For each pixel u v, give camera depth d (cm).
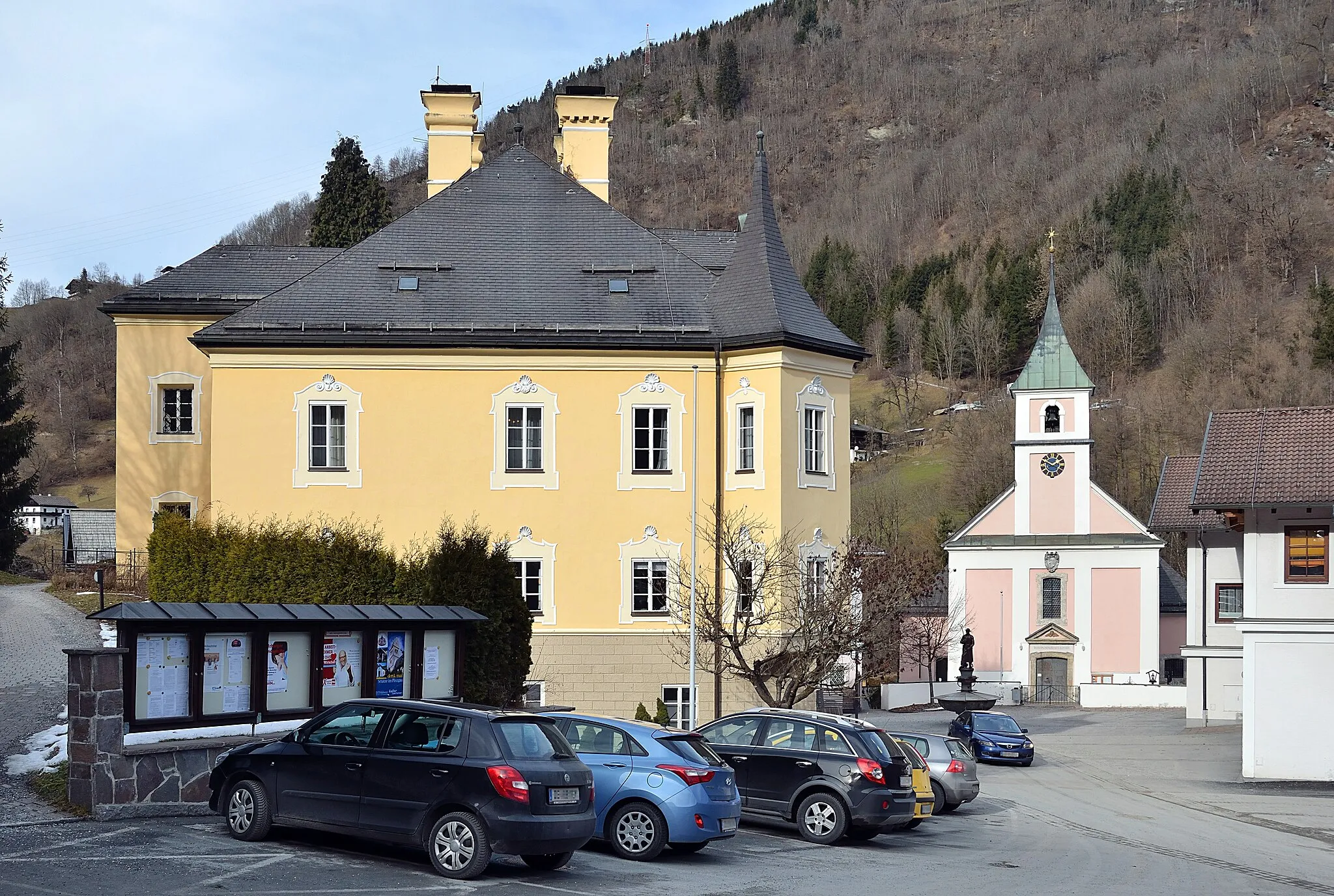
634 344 3662
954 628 7138
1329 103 17825
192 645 1916
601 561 3656
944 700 6128
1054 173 19075
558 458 3669
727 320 3725
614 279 3853
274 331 3609
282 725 2036
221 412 3616
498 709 1662
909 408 15100
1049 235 7988
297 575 2819
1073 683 7488
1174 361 12525
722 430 3684
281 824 1650
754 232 3853
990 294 16075
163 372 4031
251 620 1991
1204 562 5816
